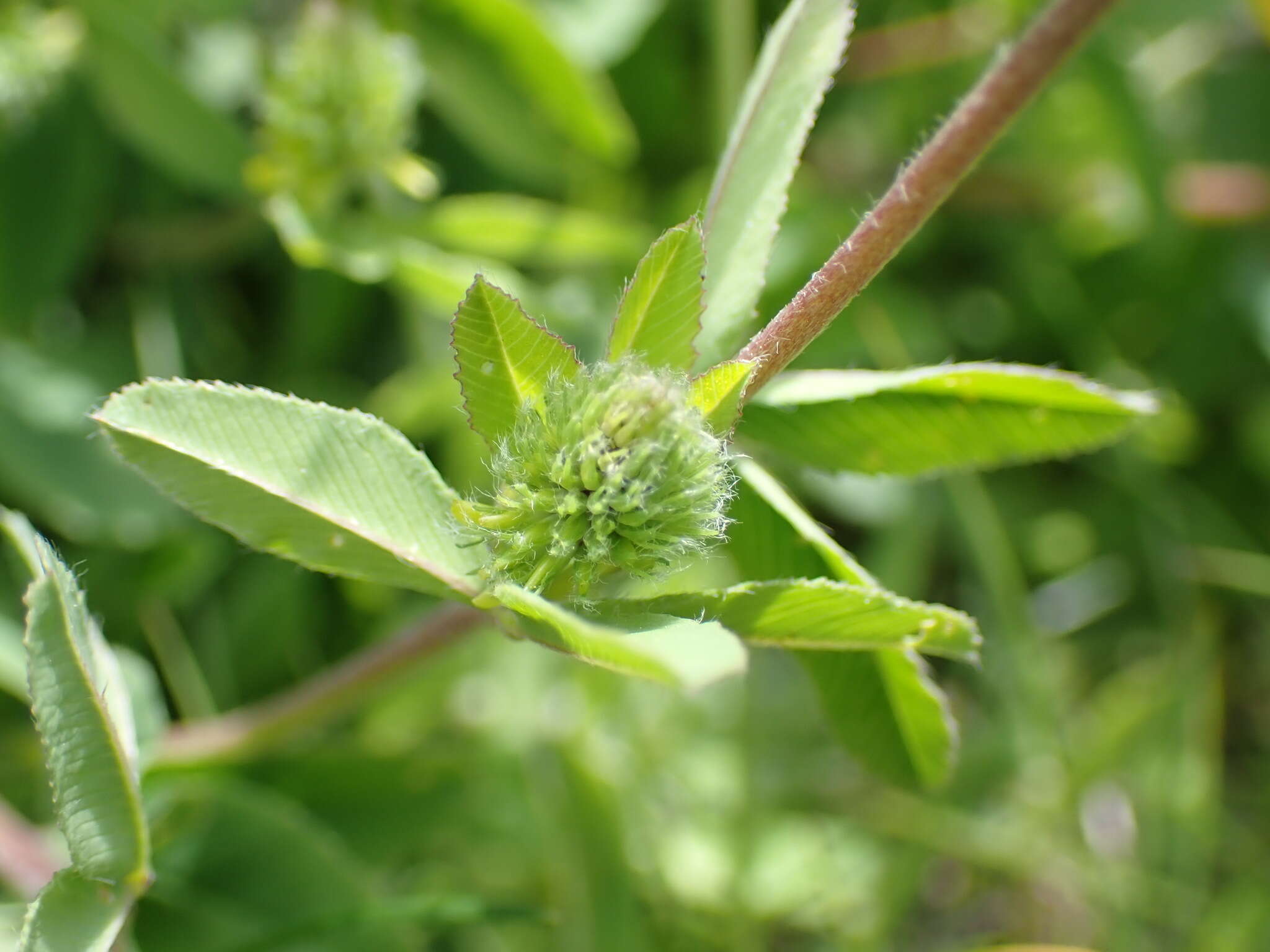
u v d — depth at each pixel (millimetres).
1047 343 246
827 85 121
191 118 190
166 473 114
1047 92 234
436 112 225
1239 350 244
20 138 198
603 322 209
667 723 207
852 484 216
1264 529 243
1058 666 230
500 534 111
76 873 115
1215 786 221
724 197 123
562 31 209
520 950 186
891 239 113
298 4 220
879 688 137
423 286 181
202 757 160
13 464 181
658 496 108
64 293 210
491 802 190
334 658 206
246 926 157
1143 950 208
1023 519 241
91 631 121
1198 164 242
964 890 223
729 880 199
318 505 115
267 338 220
